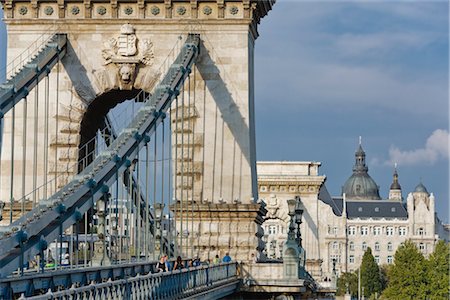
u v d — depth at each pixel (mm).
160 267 78625
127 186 93312
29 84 86375
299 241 114625
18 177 105188
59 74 106688
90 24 107062
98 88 106688
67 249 99688
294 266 98000
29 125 105812
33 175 103750
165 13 106750
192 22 106562
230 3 106438
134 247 98688
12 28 106562
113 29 107000
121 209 93688
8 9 106500
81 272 61875
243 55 106250
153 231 95750
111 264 73812
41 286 55094
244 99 106188
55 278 57188
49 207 60562
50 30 106750
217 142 106000
